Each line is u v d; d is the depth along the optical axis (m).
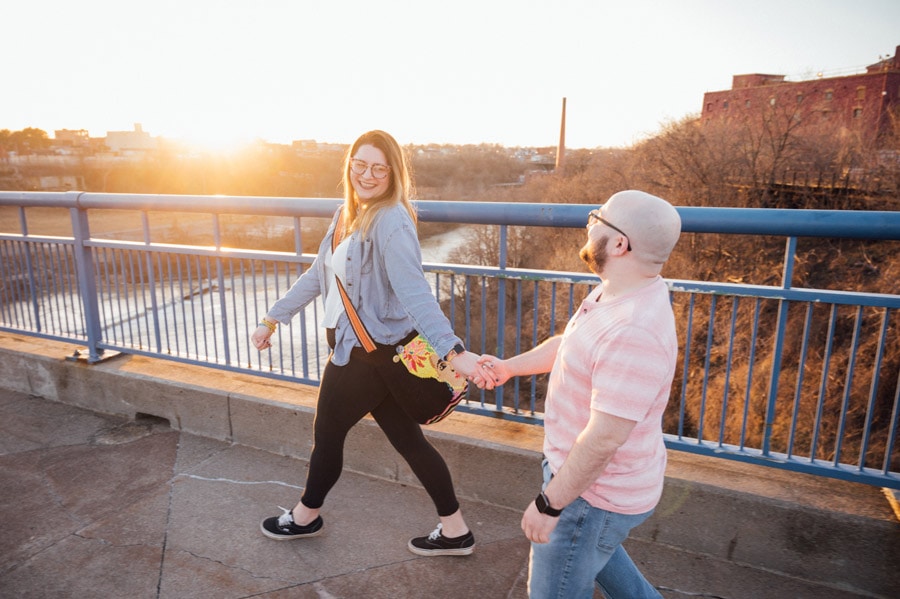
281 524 2.43
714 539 2.25
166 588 2.17
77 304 3.71
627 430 1.22
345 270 1.98
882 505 2.10
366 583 2.20
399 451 2.26
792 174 25.66
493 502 2.63
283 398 3.08
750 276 20.11
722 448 2.38
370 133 1.98
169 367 3.54
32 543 2.43
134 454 3.12
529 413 2.74
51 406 3.70
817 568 2.12
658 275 1.30
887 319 2.07
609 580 1.61
